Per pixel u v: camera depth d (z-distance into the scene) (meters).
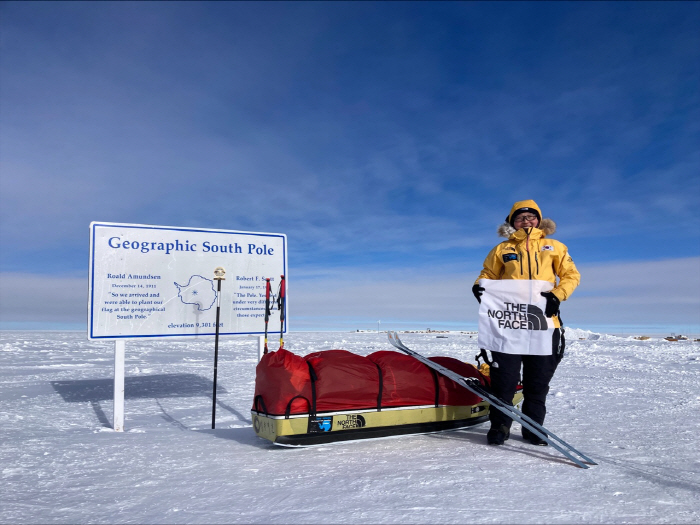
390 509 2.16
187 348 16.67
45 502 2.39
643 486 2.47
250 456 3.28
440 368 3.76
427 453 3.20
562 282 3.50
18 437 4.17
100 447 3.65
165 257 5.34
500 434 3.44
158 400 6.57
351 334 27.69
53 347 16.12
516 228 3.76
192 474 2.86
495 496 2.31
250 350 15.88
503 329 3.54
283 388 3.32
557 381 7.52
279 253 5.93
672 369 9.55
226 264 5.63
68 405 6.11
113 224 5.12
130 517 2.16
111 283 5.06
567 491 2.38
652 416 4.55
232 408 5.95
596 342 19.48
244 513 2.17
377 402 3.53
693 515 2.08
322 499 2.32
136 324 5.12
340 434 3.47
